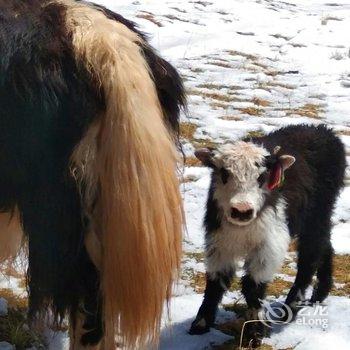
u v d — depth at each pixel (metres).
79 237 6.86
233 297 10.12
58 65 6.82
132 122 6.60
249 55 24.86
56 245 6.91
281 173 8.95
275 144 9.91
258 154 8.97
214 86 20.45
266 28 29.11
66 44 6.91
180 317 9.56
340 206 13.14
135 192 6.56
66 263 6.91
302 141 10.22
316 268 9.90
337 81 21.94
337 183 10.36
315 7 36.19
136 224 6.56
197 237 11.79
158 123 6.79
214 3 32.50
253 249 9.11
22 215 7.03
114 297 6.72
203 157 9.33
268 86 20.89
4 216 7.66
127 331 6.84
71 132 6.75
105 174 6.64
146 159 6.60
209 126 16.77
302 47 26.45
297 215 9.61
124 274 6.63
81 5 7.51
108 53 6.82
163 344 8.98
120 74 6.71
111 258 6.64
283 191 9.38
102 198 6.70
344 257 11.38
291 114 18.19
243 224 8.75
